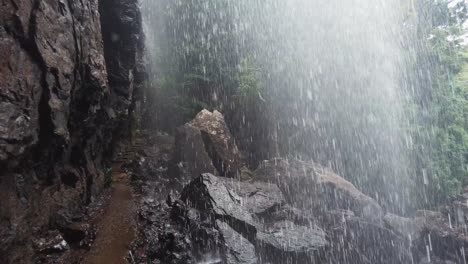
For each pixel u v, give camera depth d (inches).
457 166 470.3
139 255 243.1
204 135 458.6
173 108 626.8
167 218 303.9
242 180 440.1
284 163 448.1
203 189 312.7
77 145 261.1
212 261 242.2
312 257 284.8
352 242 317.1
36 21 170.7
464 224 380.8
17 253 165.9
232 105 578.9
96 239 241.3
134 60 404.2
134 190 358.0
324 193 393.1
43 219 201.3
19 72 157.6
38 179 198.1
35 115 172.7
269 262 269.7
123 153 451.8
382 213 386.0
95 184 300.4
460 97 503.8
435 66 533.0
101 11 346.0
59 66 191.8
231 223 286.8
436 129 480.4
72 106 228.4
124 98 386.0
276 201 355.9
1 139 139.2
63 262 199.2
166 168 446.9
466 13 545.3
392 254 320.5
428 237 340.8
